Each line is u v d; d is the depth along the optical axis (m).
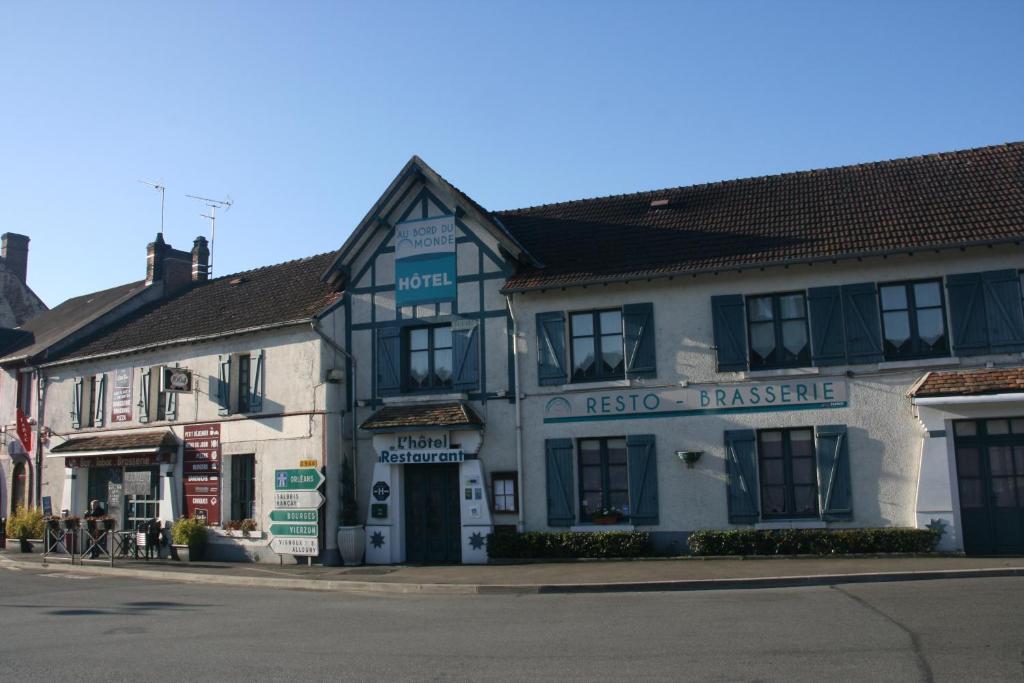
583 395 18.16
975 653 8.18
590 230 20.19
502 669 8.34
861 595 11.95
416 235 20.22
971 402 15.34
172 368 22.53
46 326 32.75
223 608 13.60
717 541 16.66
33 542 25.73
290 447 20.52
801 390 16.83
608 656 8.72
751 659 8.30
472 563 18.52
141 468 24.05
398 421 19.16
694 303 17.72
